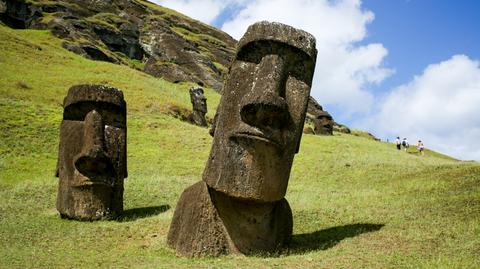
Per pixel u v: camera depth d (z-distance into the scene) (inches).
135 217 565.0
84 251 407.5
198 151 1096.2
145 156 1016.9
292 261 347.3
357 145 1378.0
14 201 642.8
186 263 352.5
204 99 1549.0
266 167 374.3
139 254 392.2
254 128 370.6
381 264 327.6
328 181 853.2
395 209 520.1
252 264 343.3
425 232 407.2
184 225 391.9
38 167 873.5
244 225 390.6
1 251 402.6
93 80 1595.7
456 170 764.0
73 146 565.0
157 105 1487.5
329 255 358.9
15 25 2413.9
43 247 422.9
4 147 925.2
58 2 2721.5
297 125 387.5
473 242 369.7
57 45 2106.3
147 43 2960.1
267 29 394.3
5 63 1545.3
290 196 674.2
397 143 1652.3
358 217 496.7
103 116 574.9
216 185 379.6
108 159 556.7
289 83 393.4
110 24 2792.8
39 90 1360.7
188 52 2965.1
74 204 545.0
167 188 744.3
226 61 3609.7
